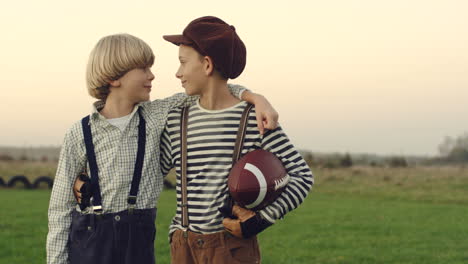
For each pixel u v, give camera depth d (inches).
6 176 1510.8
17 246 438.3
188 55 132.8
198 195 129.8
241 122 130.4
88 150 136.3
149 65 142.1
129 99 139.2
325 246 471.5
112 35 140.6
